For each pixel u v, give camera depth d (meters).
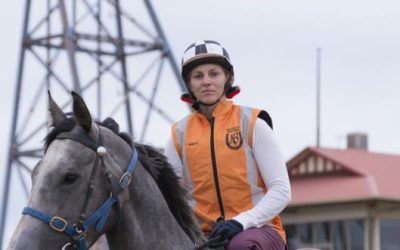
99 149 5.83
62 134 5.84
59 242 5.63
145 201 6.20
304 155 24.69
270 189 6.44
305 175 24.83
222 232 6.29
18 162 20.48
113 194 5.89
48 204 5.62
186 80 6.68
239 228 6.31
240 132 6.50
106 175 5.86
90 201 5.75
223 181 6.51
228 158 6.49
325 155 24.33
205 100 6.58
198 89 6.59
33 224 5.57
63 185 5.68
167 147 6.70
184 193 6.43
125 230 6.11
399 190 22.98
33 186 5.71
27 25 20.70
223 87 6.62
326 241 23.89
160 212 6.27
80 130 5.87
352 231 23.42
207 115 6.66
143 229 6.19
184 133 6.63
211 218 6.59
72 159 5.73
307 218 24.27
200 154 6.54
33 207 5.61
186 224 6.44
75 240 5.68
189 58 6.60
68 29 19.75
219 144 6.51
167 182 6.41
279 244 6.49
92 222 5.77
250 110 6.57
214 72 6.59
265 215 6.38
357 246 23.30
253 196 6.54
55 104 6.00
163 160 6.42
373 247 22.92
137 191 6.17
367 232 23.02
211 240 6.27
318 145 26.38
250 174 6.51
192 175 6.60
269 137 6.48
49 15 20.58
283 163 6.51
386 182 23.25
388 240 23.08
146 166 6.30
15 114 20.92
